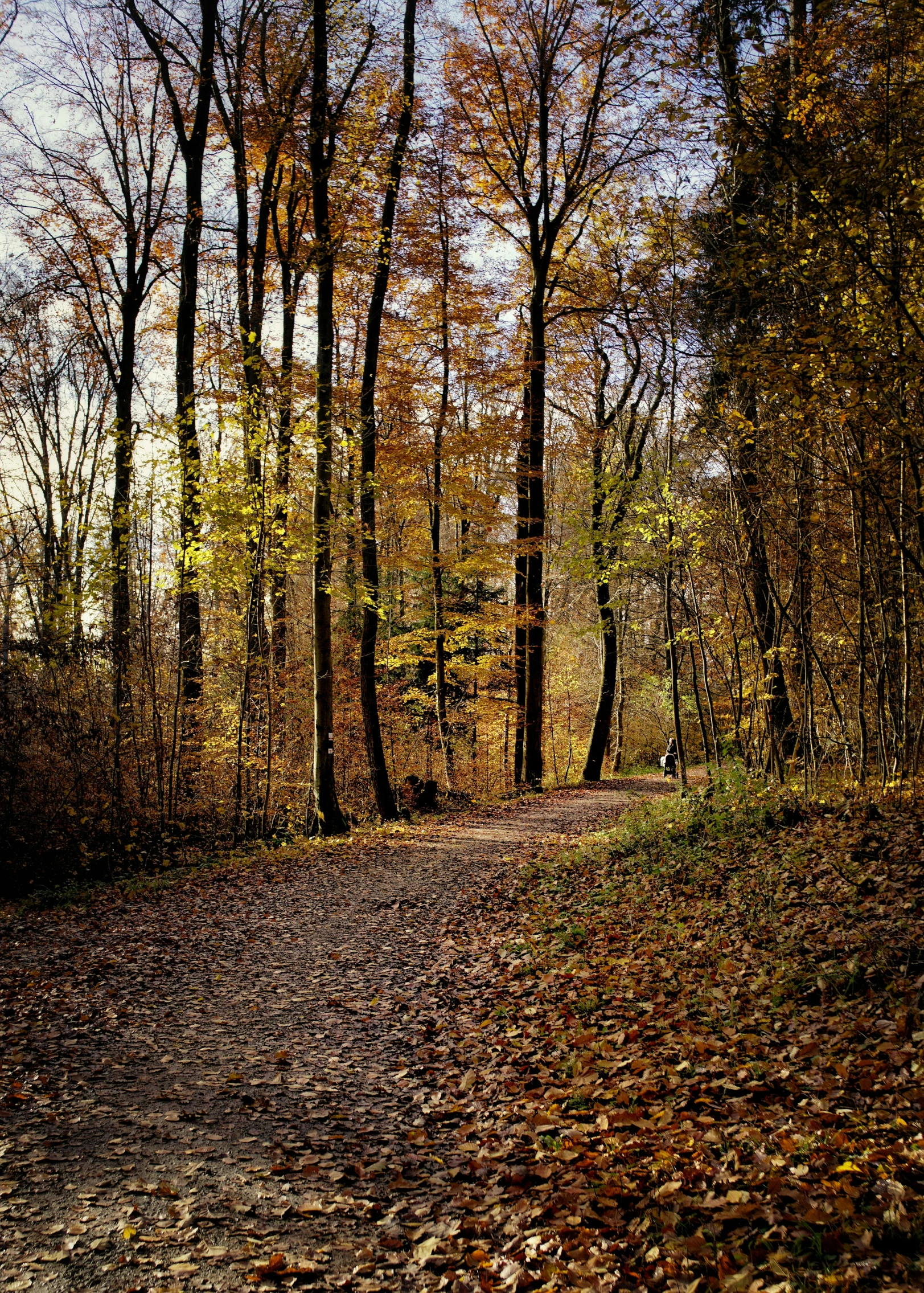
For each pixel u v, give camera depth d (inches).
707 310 476.1
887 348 294.5
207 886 485.7
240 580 598.2
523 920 377.1
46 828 541.0
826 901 284.5
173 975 314.0
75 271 735.1
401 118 673.0
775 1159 141.6
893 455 351.6
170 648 680.4
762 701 542.9
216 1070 226.2
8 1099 201.8
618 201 855.7
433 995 292.7
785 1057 186.1
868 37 298.4
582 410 1056.8
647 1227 134.3
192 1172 170.4
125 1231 147.8
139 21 674.8
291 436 593.6
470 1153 178.4
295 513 673.0
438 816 762.8
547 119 799.7
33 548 867.4
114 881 524.4
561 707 1378.0
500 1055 229.1
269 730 655.1
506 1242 142.6
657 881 387.5
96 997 286.8
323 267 627.5
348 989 299.4
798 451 439.8
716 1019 216.7
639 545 860.0
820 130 306.0
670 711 1307.8
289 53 634.2
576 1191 150.1
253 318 724.0
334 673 877.8
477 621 863.1
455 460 798.5
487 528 866.1
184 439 590.2
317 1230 150.9
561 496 1024.2
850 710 507.8
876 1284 107.0
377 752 754.2
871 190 281.0
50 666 570.9
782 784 507.5
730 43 313.0
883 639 413.7
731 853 393.4
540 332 844.0
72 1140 183.5
